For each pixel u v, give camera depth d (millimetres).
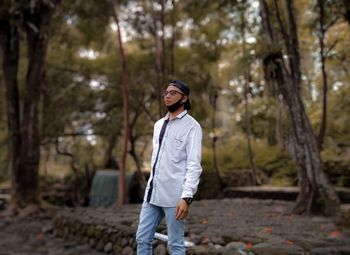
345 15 7355
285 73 7070
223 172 13000
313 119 11750
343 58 9312
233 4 10367
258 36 9297
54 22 11891
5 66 11219
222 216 6570
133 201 12625
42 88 12008
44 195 14008
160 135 2689
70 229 7305
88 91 13305
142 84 12492
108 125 13445
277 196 10172
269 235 4625
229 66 13703
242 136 15703
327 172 10742
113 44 13883
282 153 13258
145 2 11555
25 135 11016
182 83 2674
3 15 10055
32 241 7277
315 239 4387
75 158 14992
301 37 10984
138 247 2691
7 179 16984
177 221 2568
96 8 11383
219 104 16062
